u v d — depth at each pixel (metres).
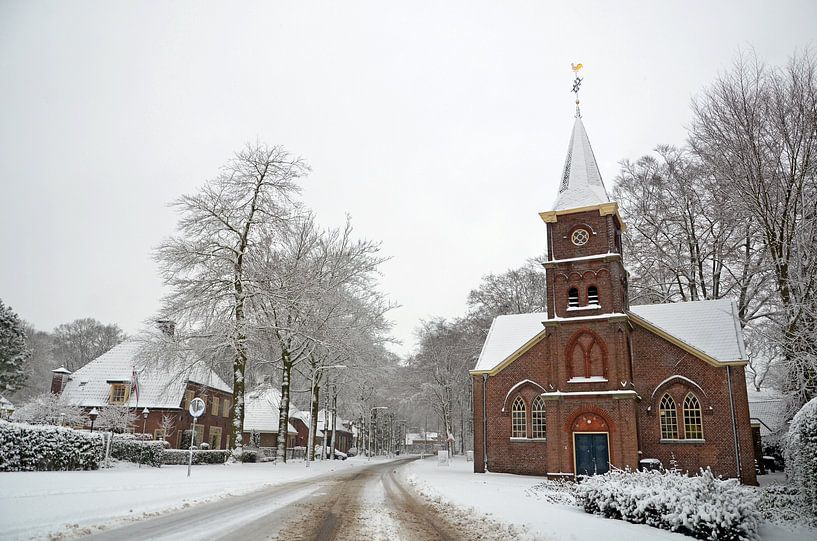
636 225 44.34
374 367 44.66
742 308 38.03
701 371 31.83
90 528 10.69
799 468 18.89
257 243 36.75
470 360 63.47
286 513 14.34
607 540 11.88
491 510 16.14
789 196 30.48
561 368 32.12
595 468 30.52
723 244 39.38
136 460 28.31
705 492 14.62
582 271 33.22
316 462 45.69
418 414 100.50
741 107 32.09
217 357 35.06
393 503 17.88
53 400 38.75
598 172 35.53
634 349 33.50
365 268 41.50
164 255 35.31
